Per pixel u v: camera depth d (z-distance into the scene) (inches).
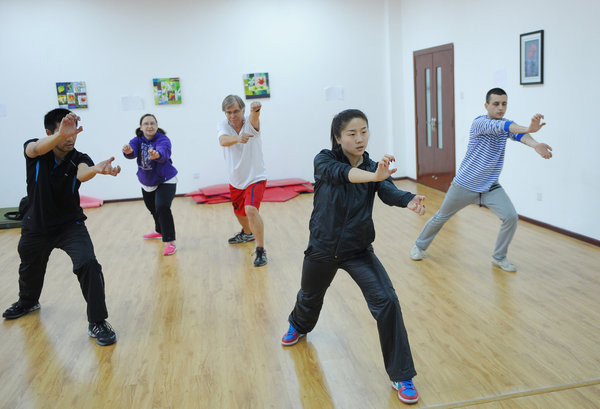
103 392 105.0
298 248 197.0
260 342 123.0
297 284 159.3
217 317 138.6
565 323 124.1
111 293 159.8
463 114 262.8
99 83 300.5
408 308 137.2
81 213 132.2
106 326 128.3
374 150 337.1
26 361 119.0
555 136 197.0
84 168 120.1
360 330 126.4
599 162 177.0
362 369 109.1
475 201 160.1
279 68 316.2
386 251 186.7
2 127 295.7
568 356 109.3
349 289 151.7
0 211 284.7
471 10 245.6
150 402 100.7
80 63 297.3
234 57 310.8
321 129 326.3
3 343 128.4
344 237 97.0
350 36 320.8
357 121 91.8
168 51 304.3
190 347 122.4
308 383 104.8
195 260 188.9
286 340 120.0
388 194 94.9
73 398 103.3
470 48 249.8
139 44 300.8
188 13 303.0
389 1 317.4
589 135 180.1
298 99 321.1
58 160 124.6
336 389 102.3
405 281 156.6
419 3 296.7
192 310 144.1
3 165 299.1
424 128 306.8
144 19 299.4
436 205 258.7
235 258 188.7
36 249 132.8
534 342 115.9
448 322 127.9
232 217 257.3
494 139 150.8
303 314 115.6
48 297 158.2
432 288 149.9
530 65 205.2
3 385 109.2
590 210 183.5
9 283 174.4
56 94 297.9
